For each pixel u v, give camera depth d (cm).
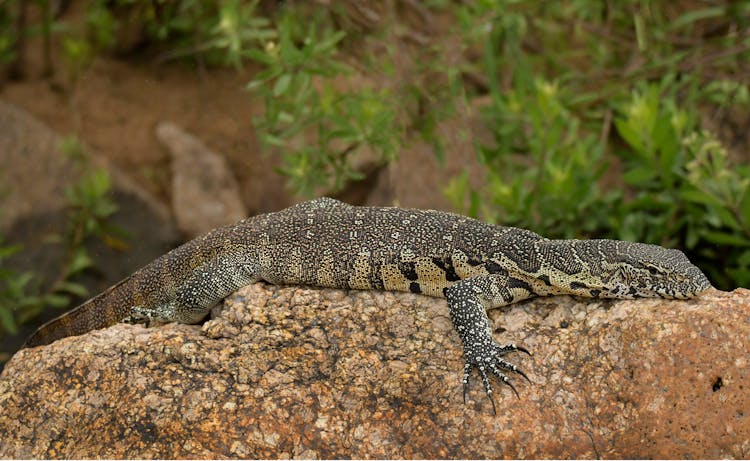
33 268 1653
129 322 1036
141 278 1084
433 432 855
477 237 972
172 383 902
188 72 1878
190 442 859
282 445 858
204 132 1819
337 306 970
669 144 1395
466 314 914
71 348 937
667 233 1439
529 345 914
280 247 1011
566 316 944
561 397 866
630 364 862
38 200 1712
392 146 1429
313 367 911
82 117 1838
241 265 1014
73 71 1894
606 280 927
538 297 971
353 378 897
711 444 815
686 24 1761
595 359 882
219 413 877
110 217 1703
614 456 827
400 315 958
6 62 1903
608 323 902
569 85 1689
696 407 826
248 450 855
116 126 1825
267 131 1479
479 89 1836
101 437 880
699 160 1371
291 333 939
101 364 922
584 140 1612
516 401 867
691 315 866
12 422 907
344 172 1472
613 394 856
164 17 1778
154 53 1898
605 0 1734
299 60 1359
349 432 862
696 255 1465
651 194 1486
